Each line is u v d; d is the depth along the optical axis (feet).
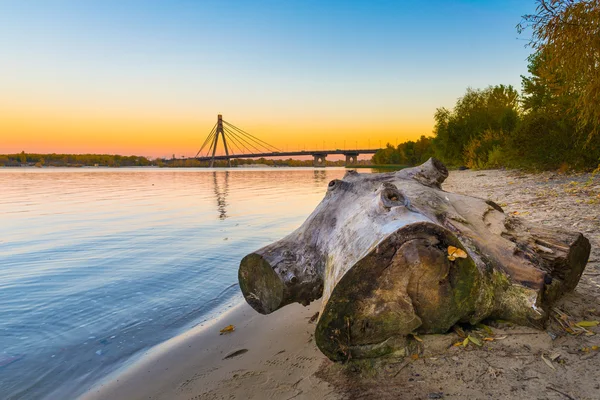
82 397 6.76
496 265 7.02
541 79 45.70
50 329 9.59
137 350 8.48
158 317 10.37
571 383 5.33
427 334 6.74
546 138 44.88
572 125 40.45
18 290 12.64
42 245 20.03
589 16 20.62
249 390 6.42
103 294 12.23
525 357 6.02
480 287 6.41
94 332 9.43
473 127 104.37
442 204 8.75
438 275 5.84
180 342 8.64
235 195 51.98
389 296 5.97
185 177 126.31
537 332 6.69
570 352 6.09
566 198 23.63
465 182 47.60
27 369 7.73
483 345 6.43
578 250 7.95
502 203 24.49
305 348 7.68
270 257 8.67
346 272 5.78
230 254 17.69
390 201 6.89
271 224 26.37
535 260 7.55
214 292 12.40
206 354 8.02
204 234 22.84
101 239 21.53
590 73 22.67
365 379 6.05
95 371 7.64
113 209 36.45
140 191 61.05
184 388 6.80
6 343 8.84
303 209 34.83
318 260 8.48
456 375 5.74
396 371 6.07
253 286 9.14
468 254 5.92
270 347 8.00
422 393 5.47
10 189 66.23
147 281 13.64
